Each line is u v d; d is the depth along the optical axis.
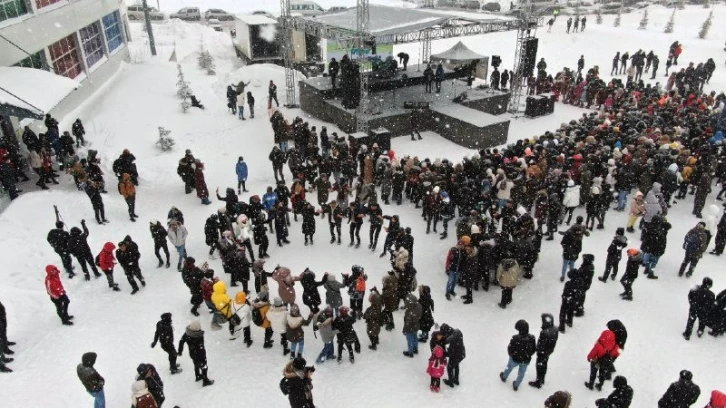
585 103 27.91
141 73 30.09
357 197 15.66
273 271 12.68
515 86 26.84
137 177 18.27
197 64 33.97
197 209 17.08
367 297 12.66
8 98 15.89
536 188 16.08
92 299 12.34
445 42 44.16
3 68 18.28
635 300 12.41
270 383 10.00
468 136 22.09
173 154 21.20
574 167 16.53
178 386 9.87
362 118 22.80
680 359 10.61
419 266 14.04
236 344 11.07
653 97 24.92
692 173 16.84
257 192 18.31
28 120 19.95
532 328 11.58
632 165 16.61
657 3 52.50
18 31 19.50
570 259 12.80
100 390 8.59
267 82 30.88
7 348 10.32
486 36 44.44
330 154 19.17
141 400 7.99
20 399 9.37
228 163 20.83
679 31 41.69
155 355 10.63
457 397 9.76
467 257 12.07
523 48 26.20
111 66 28.89
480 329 11.61
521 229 13.02
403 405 9.57
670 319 11.78
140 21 48.53
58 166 19.14
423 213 16.36
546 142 18.42
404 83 27.50
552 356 10.82
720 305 10.93
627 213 16.64
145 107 25.45
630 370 10.36
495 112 26.80
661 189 16.30
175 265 13.92
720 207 16.77
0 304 9.98
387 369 10.45
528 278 13.41
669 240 14.94
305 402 8.45
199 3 58.47
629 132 19.56
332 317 10.29
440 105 24.58
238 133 23.98
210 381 9.92
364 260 14.27
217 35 43.97
